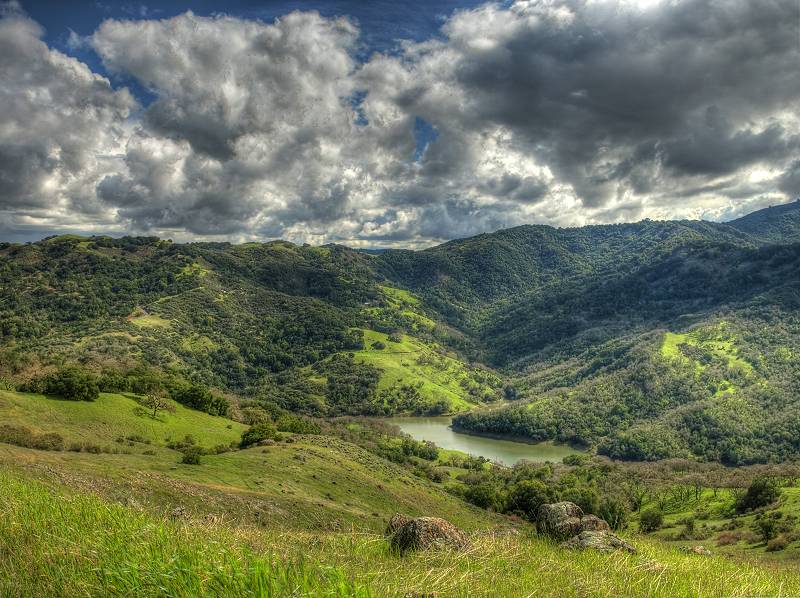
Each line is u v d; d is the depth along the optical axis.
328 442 100.50
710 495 97.62
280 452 79.06
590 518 11.94
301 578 3.53
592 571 7.35
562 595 5.70
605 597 5.82
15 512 5.67
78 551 4.15
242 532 6.75
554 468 134.75
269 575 3.35
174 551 4.09
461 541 8.27
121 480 37.84
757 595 6.96
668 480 115.12
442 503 79.38
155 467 56.25
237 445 88.88
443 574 5.04
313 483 67.31
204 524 6.91
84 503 6.55
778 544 50.75
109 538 4.63
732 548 56.16
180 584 3.32
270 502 47.03
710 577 7.81
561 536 11.50
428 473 114.50
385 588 4.22
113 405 85.25
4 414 70.88
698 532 68.88
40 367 106.81
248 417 114.75
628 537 14.73
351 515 51.25
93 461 49.84
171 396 106.50
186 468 59.00
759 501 80.19
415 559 6.85
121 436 76.81
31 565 4.07
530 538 11.61
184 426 90.00
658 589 6.41
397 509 67.56
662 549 12.48
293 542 6.70
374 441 145.00
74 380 83.06
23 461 35.47
